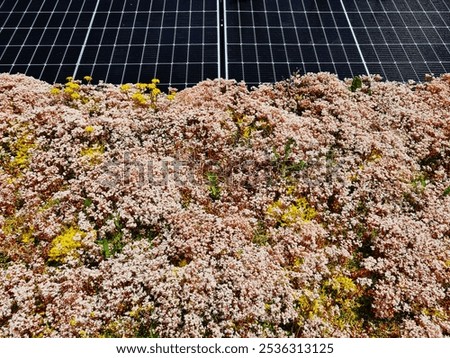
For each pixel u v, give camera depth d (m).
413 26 3.62
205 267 2.52
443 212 2.72
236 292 2.47
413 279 2.55
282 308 2.46
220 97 3.10
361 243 2.64
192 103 3.08
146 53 3.41
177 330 2.39
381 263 2.56
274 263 2.56
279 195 2.79
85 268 2.52
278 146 2.90
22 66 3.33
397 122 3.07
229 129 2.99
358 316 2.51
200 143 2.91
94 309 2.44
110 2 3.74
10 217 2.68
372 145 2.94
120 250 2.61
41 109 2.97
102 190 2.73
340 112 3.07
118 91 3.13
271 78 3.31
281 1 3.78
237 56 3.41
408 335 2.45
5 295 2.45
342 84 3.23
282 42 3.49
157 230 2.65
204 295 2.45
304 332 2.41
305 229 2.64
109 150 2.87
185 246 2.56
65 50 3.42
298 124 2.98
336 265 2.61
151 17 3.64
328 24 3.62
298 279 2.52
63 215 2.68
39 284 2.48
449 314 2.51
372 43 3.51
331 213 2.75
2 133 2.91
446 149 2.98
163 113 3.03
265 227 2.68
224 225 2.63
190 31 3.54
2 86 3.09
